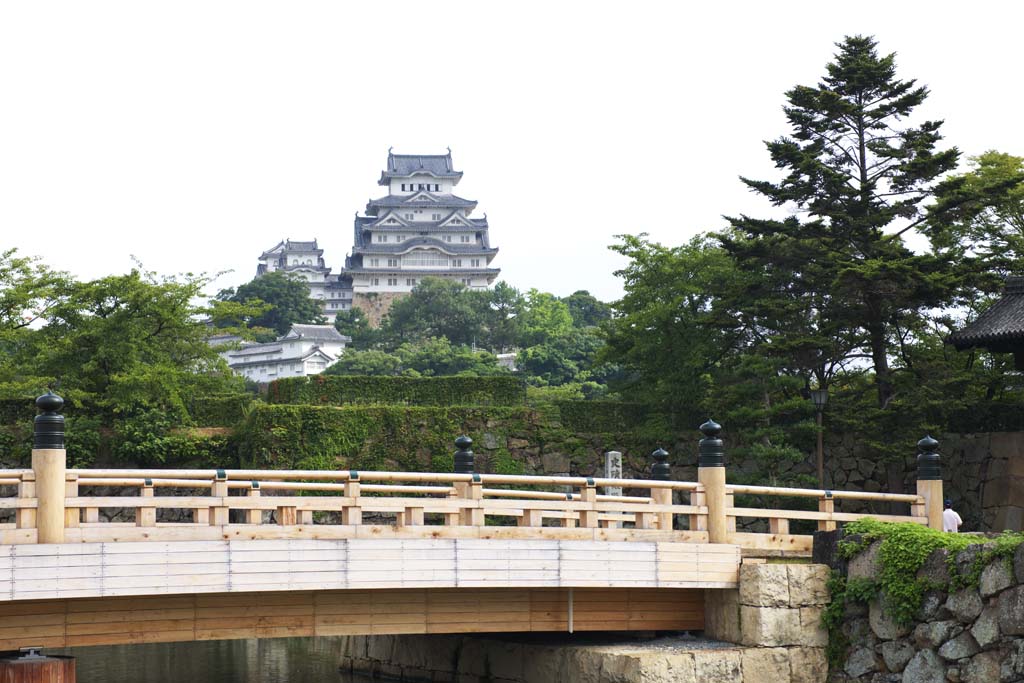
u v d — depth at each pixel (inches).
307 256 5600.4
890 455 1360.7
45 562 593.9
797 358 1406.3
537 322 4010.8
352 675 1009.5
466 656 878.4
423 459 1438.2
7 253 1405.0
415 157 5383.9
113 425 1409.9
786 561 824.9
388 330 4168.3
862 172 1439.5
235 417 1513.3
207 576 634.8
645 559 764.0
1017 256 1498.5
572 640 821.2
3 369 1358.3
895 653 737.0
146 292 1395.2
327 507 685.9
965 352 1445.6
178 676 1010.7
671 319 1540.4
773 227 1398.9
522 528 741.3
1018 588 661.9
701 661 738.2
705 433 826.2
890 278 1315.2
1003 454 1312.7
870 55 1457.9
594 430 1515.7
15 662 624.7
